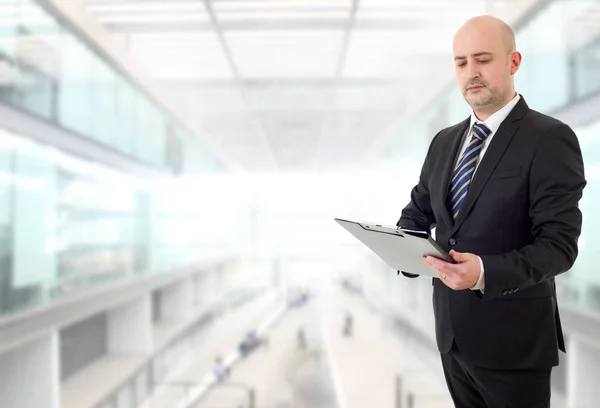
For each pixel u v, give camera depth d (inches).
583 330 268.5
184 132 976.3
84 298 502.6
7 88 374.0
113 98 605.0
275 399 924.6
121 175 654.5
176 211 958.4
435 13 448.8
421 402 790.5
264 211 1546.5
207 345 1162.0
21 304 398.0
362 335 1122.0
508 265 76.8
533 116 86.7
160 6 432.1
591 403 318.0
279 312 1416.1
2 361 418.9
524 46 350.0
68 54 440.8
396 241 82.7
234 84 716.7
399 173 1003.3
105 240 591.2
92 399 624.4
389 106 925.8
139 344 783.7
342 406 860.0
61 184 476.7
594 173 301.6
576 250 79.7
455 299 90.7
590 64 319.0
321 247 1514.5
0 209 383.6
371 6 443.5
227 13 457.7
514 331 86.0
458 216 88.4
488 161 86.4
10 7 364.5
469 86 86.7
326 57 599.5
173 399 921.5
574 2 317.1
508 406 87.0
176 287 1158.3
